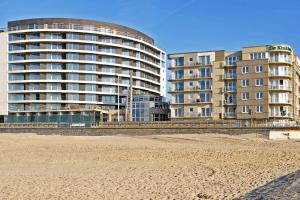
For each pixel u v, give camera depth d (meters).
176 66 99.56
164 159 31.30
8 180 20.78
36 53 121.56
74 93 121.50
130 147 42.09
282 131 63.41
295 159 30.34
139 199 15.27
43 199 15.71
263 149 39.81
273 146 45.25
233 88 93.25
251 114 88.44
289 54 89.31
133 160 30.95
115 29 129.00
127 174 22.80
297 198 10.78
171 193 16.33
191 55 98.19
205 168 25.33
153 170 24.70
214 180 19.83
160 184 18.78
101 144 46.75
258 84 88.62
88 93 122.50
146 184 18.84
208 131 69.06
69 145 45.66
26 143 50.31
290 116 88.12
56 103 121.12
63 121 109.38
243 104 89.88
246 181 19.20
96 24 125.19
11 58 123.19
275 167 25.31
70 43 121.44
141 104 108.69
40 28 121.88
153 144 47.16
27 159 32.47
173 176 21.62
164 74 156.00
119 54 127.88
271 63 87.81
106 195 16.20
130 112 109.31
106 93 125.38
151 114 107.19
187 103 97.31
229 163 28.17
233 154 34.34
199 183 18.91
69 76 120.56
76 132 79.19
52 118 111.88
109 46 126.75
